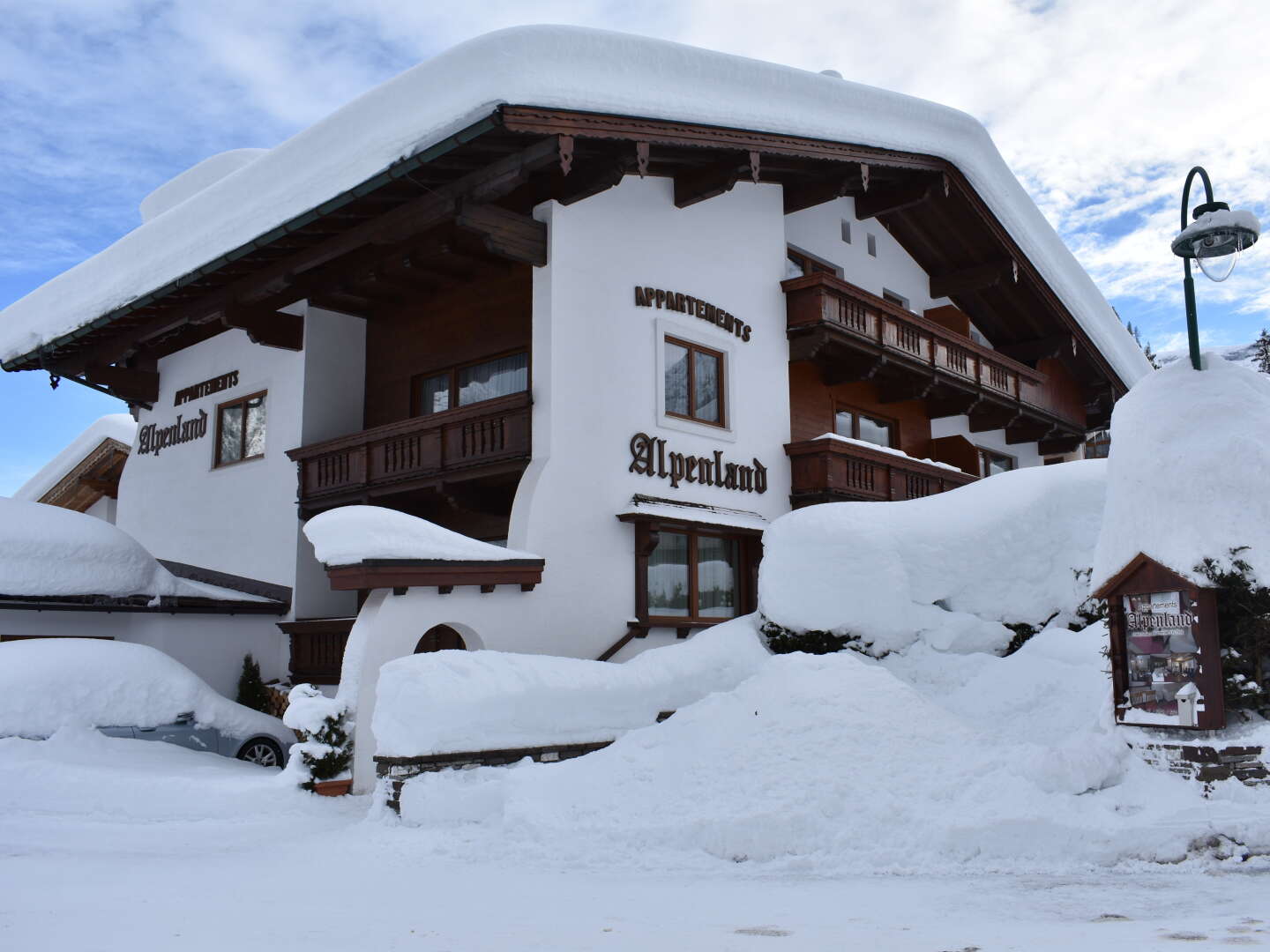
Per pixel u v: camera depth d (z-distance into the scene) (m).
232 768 12.16
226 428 19.22
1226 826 6.98
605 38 12.45
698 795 8.20
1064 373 25.12
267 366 18.20
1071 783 7.69
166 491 20.36
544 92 11.76
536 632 13.19
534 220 14.09
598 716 11.21
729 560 16.44
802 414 18.80
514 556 12.81
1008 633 12.44
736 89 14.26
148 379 21.06
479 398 15.95
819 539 13.19
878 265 21.16
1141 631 8.30
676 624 15.00
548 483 13.52
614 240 14.90
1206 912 5.38
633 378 14.82
